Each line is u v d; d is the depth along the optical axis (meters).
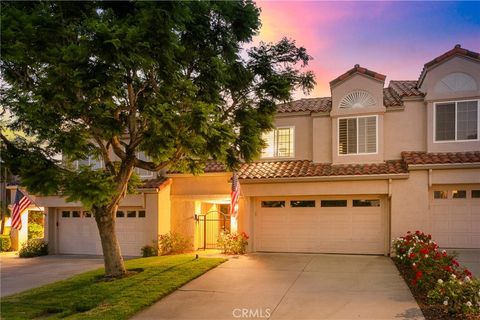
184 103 10.50
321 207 16.89
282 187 16.80
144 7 9.40
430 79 16.14
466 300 8.45
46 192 10.68
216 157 11.03
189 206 19.02
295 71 13.38
